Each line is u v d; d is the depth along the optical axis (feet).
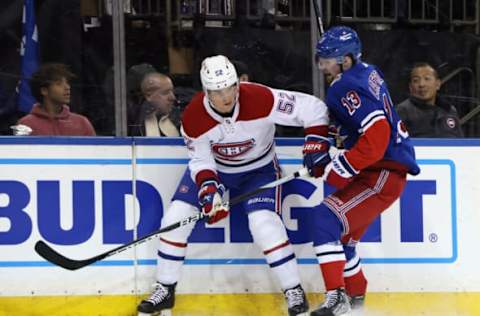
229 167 39.06
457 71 44.42
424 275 42.22
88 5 41.86
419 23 44.24
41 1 41.83
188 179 39.40
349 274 39.22
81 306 40.65
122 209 40.96
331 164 35.73
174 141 41.09
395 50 44.21
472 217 42.45
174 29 42.65
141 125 42.45
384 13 44.04
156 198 41.14
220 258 41.32
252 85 37.45
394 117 36.83
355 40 36.35
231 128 37.17
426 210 42.22
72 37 41.91
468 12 44.52
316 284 41.65
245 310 41.39
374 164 36.94
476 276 42.47
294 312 38.06
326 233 36.58
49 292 40.50
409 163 37.11
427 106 44.27
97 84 41.98
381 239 41.98
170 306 39.50
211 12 43.01
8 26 41.75
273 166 39.52
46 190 40.55
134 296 40.91
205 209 37.01
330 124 38.68
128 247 37.88
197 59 43.01
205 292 41.29
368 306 41.91
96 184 40.78
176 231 38.86
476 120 44.45
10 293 40.37
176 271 39.27
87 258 40.78
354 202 36.70
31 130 41.68
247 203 38.96
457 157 42.34
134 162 40.96
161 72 42.63
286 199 41.50
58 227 40.65
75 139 40.57
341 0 43.78
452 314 42.29
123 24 41.93
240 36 43.42
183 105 42.88
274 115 37.19
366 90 35.47
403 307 42.09
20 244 40.42
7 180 40.32
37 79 41.81
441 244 42.27
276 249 38.32
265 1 43.32
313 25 43.42
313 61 43.52
